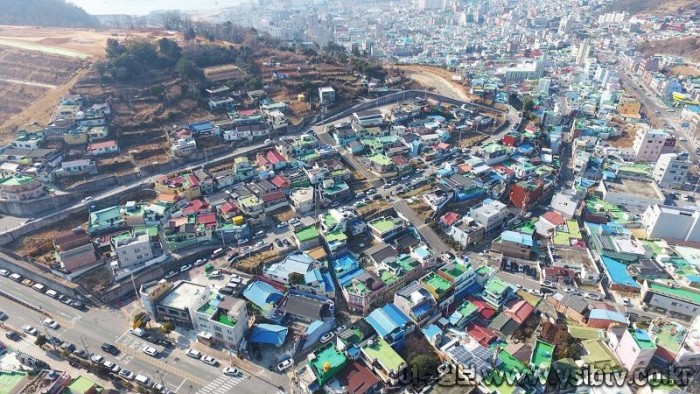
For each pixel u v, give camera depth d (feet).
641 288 378.73
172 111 619.67
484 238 456.45
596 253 433.89
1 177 485.15
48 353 322.34
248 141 597.52
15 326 347.15
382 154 577.43
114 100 618.44
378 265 395.75
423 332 333.01
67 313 360.48
